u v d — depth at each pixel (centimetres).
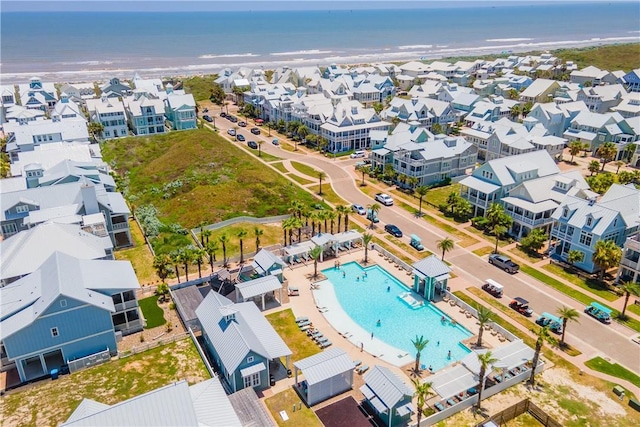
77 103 17275
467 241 8331
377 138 11906
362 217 9319
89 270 5788
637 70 19450
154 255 7800
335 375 4794
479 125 13050
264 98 16825
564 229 7594
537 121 12812
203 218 9031
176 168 11288
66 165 9106
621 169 11956
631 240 6688
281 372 5266
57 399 4756
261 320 5594
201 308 5784
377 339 5856
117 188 10025
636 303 6462
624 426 4534
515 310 6347
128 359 5397
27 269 6059
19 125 12181
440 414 4581
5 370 5250
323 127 13550
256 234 7738
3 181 9031
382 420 4553
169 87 17050
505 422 4612
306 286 7012
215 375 4969
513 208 8581
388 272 7369
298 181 11162
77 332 5200
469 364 5041
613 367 5300
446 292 6656
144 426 3609
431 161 10738
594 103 16175
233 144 13700
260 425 4291
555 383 5078
